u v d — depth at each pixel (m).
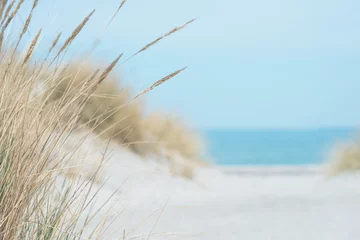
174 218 14.81
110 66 6.85
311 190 29.62
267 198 21.78
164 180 26.38
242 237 13.69
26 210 7.26
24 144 7.09
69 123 7.25
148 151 31.38
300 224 16.00
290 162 131.50
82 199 8.51
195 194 24.41
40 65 7.11
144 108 31.47
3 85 7.23
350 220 16.75
